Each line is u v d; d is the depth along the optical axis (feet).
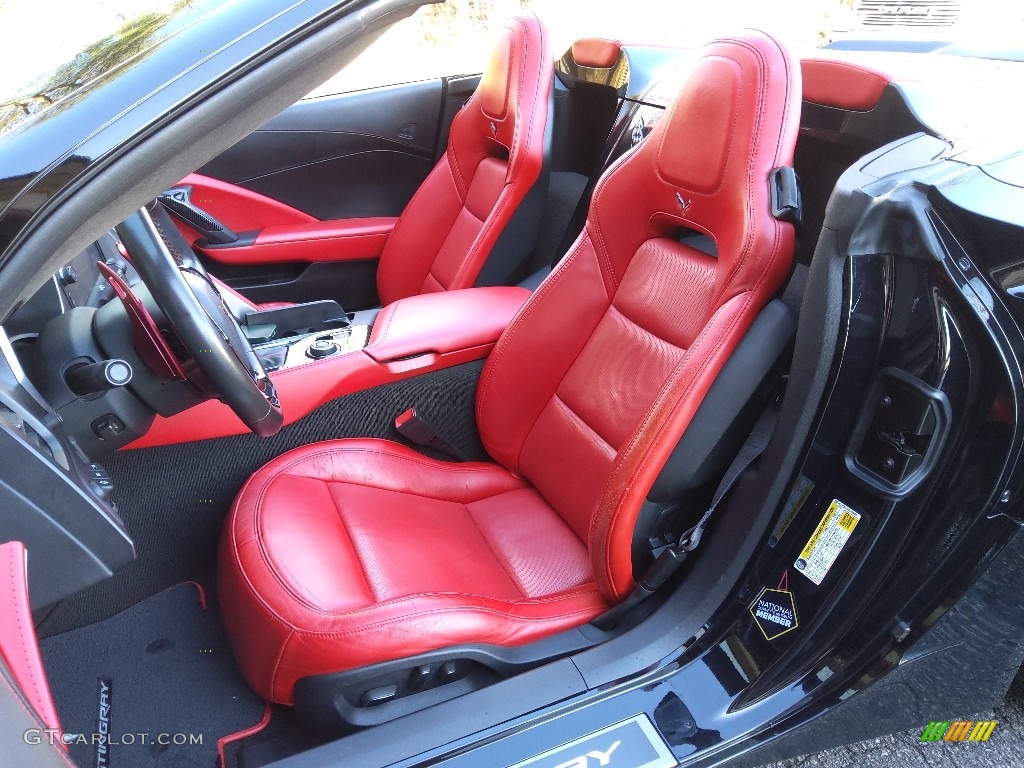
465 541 4.56
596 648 3.99
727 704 3.81
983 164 3.08
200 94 2.06
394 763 3.41
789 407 3.47
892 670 3.74
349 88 7.66
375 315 5.67
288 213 7.64
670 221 4.09
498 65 6.11
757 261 3.55
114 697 4.21
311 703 3.59
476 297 5.61
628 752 3.57
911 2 5.03
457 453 5.43
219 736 4.03
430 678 3.72
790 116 3.60
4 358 2.78
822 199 4.60
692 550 3.99
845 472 3.44
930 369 3.05
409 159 7.97
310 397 4.71
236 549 3.93
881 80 4.06
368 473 4.73
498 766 3.43
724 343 3.56
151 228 2.95
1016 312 2.95
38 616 3.16
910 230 2.86
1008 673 4.10
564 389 4.61
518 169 5.94
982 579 3.50
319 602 3.62
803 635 3.81
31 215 2.01
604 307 4.47
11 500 2.41
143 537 4.60
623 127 6.15
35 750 1.66
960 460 3.21
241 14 2.14
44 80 2.43
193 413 4.33
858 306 3.11
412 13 2.38
